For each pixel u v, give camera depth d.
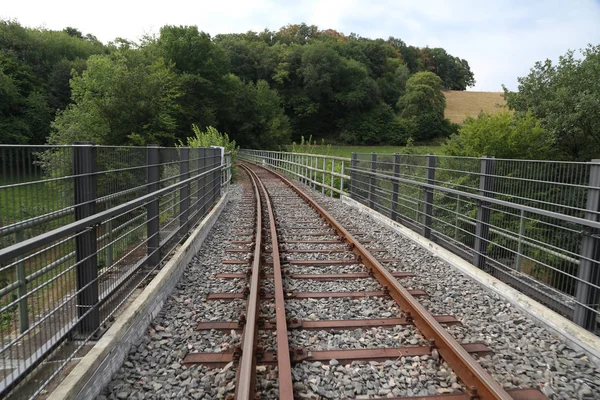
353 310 4.45
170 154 6.57
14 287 2.52
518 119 15.86
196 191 8.43
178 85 47.19
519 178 5.21
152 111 31.59
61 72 52.06
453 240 6.86
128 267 4.52
